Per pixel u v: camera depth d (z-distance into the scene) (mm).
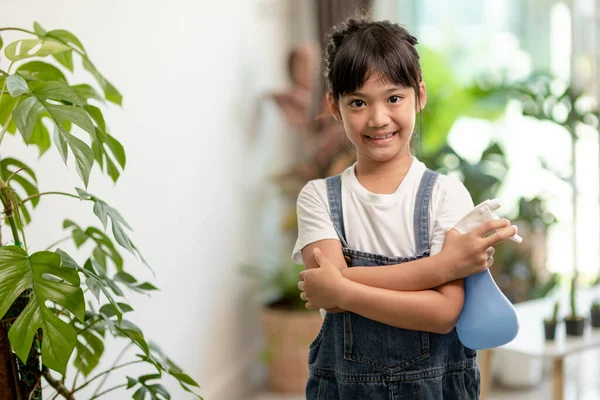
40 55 1512
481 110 3914
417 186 1330
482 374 2391
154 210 2576
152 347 1675
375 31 1284
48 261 1344
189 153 2844
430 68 4055
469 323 1256
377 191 1338
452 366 1324
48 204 2006
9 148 1862
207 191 3002
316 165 3549
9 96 1604
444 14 4113
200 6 2943
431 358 1295
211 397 2990
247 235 3426
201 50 2945
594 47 3549
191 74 2859
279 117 3867
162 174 2631
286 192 3570
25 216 1712
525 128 3941
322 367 1365
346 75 1260
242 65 3361
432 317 1239
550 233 3736
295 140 4113
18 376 1496
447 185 1333
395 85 1258
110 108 2293
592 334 2342
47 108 1376
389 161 1342
